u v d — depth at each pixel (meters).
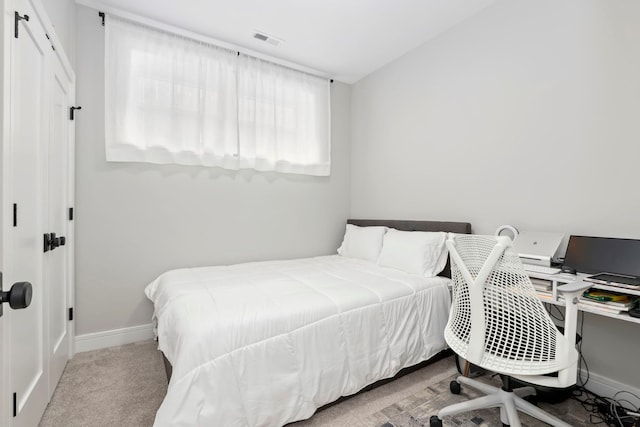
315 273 2.36
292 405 1.40
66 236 2.07
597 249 1.66
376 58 3.14
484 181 2.38
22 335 1.22
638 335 1.66
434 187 2.77
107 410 1.59
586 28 1.83
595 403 1.69
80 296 2.29
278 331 1.44
